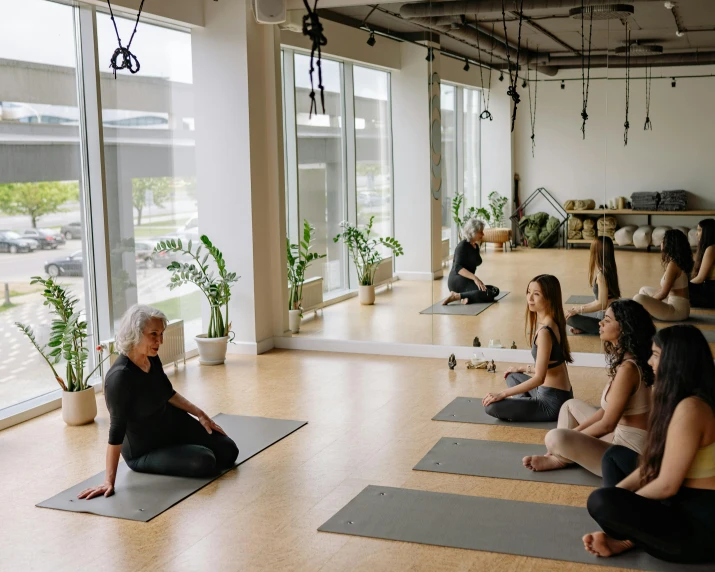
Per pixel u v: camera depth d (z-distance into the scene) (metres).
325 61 7.39
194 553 3.59
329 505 4.07
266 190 7.58
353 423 5.40
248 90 7.21
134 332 4.23
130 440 4.52
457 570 3.37
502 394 5.22
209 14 7.24
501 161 7.02
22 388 5.76
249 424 5.41
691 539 3.22
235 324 7.57
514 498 4.09
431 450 4.82
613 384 3.96
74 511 4.07
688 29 6.43
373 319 7.50
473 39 6.98
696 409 3.10
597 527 3.73
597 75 6.70
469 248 7.18
